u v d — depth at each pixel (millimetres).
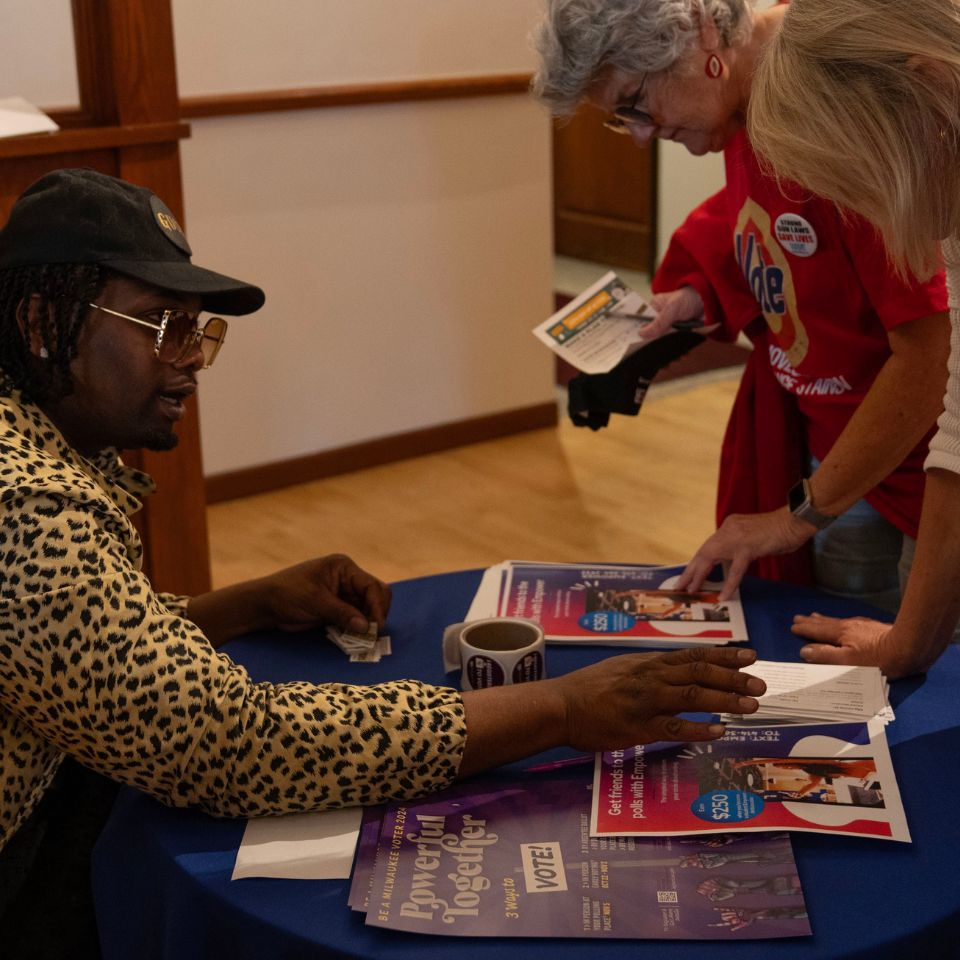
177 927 1120
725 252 1984
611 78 1611
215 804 1181
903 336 1595
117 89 2453
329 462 4367
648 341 1997
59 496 1154
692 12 1539
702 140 1674
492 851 1121
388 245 4301
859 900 1048
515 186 4516
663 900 1049
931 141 1113
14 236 1254
